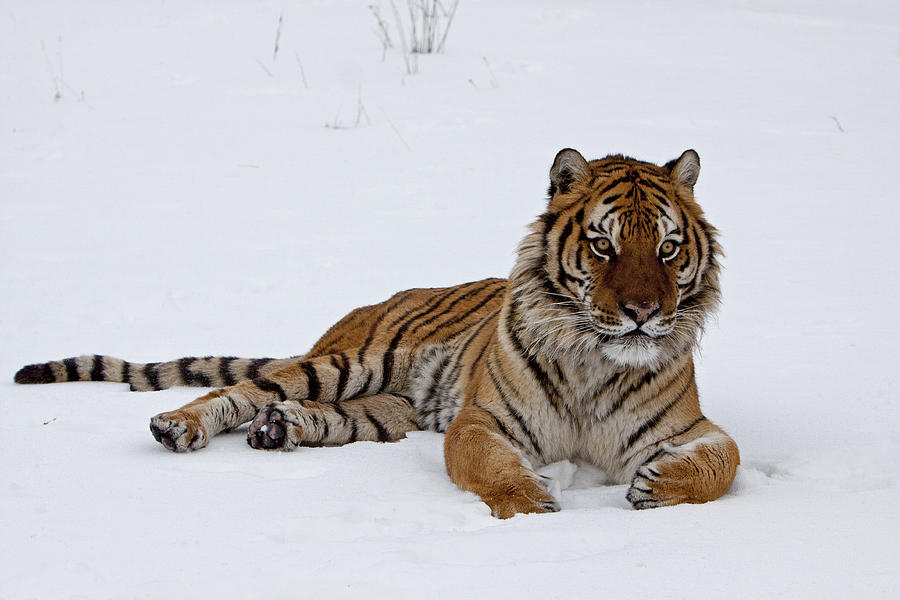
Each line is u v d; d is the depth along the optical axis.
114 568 5.79
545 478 7.55
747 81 26.83
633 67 28.48
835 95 25.14
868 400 9.26
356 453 8.44
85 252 15.80
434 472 8.04
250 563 5.80
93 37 32.22
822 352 10.64
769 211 16.62
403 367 9.95
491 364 8.48
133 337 12.13
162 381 10.45
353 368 9.74
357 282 13.98
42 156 21.52
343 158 20.81
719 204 17.06
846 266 13.79
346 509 6.86
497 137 21.84
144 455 8.10
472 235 16.03
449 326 10.07
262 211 17.75
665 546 5.95
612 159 8.51
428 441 9.01
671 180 8.34
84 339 12.09
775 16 37.06
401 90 26.05
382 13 35.38
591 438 8.30
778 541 6.00
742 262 14.18
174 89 26.56
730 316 12.09
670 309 7.64
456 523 6.73
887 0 42.66
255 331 12.26
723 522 6.39
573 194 8.20
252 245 15.88
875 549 5.85
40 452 8.09
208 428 8.62
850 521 6.33
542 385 8.18
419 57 29.50
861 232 15.36
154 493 7.14
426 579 5.46
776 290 12.94
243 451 8.40
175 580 5.58
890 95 25.06
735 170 19.09
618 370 8.02
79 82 27.48
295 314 12.84
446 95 25.53
